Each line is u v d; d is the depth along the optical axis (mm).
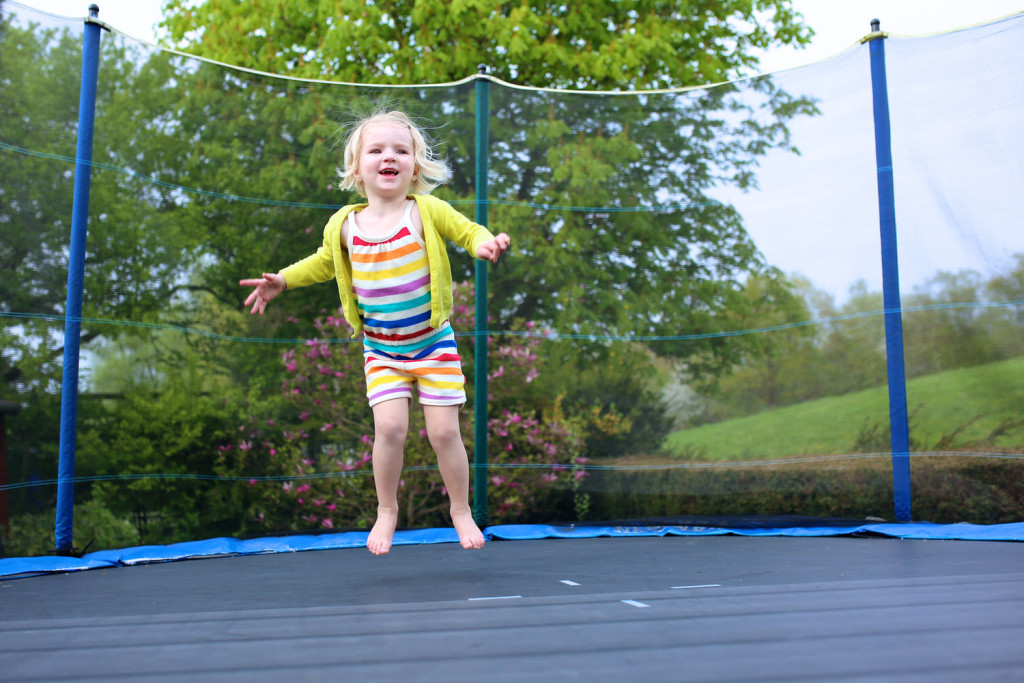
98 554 2633
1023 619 1113
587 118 3451
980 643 961
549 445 3223
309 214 3318
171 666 941
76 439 2721
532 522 3186
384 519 1898
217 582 1998
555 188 3389
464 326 3350
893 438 3057
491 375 3252
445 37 5254
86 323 2805
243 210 3211
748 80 3398
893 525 2945
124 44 2967
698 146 3426
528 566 2166
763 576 1854
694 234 3377
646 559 2271
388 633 1088
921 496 3004
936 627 1060
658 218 3400
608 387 3277
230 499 3002
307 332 3264
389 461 1884
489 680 839
